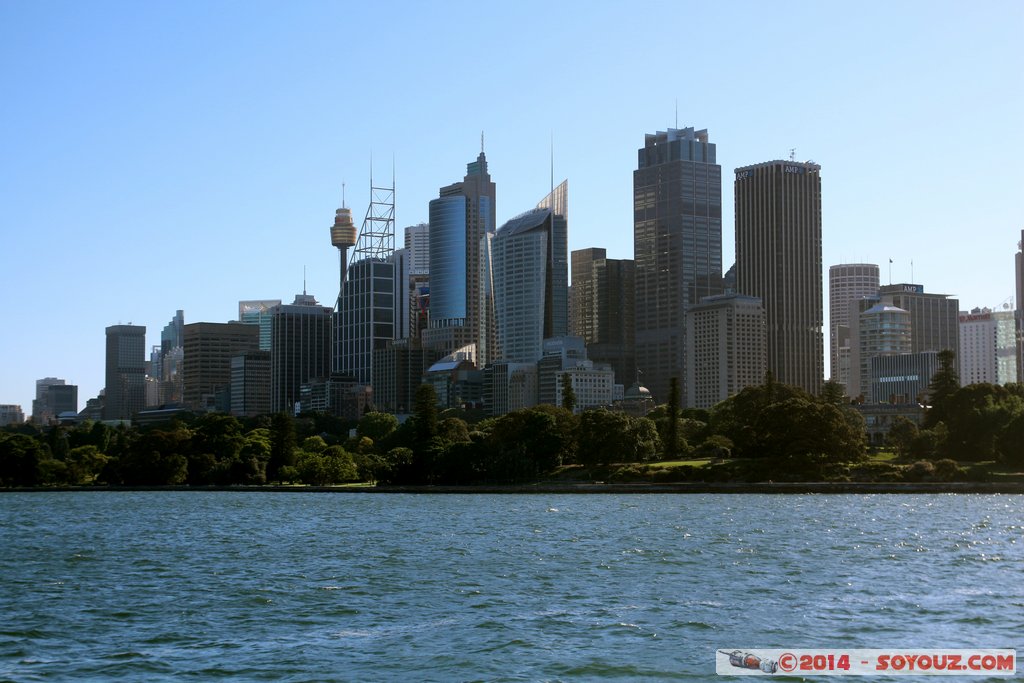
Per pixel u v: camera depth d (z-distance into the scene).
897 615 123.69
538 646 110.19
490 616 125.00
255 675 100.75
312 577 156.38
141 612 130.38
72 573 165.12
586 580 150.25
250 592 143.50
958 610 126.06
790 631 115.88
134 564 174.88
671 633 115.44
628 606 130.38
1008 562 165.25
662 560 169.88
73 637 116.75
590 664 103.25
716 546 188.00
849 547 185.12
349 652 108.69
